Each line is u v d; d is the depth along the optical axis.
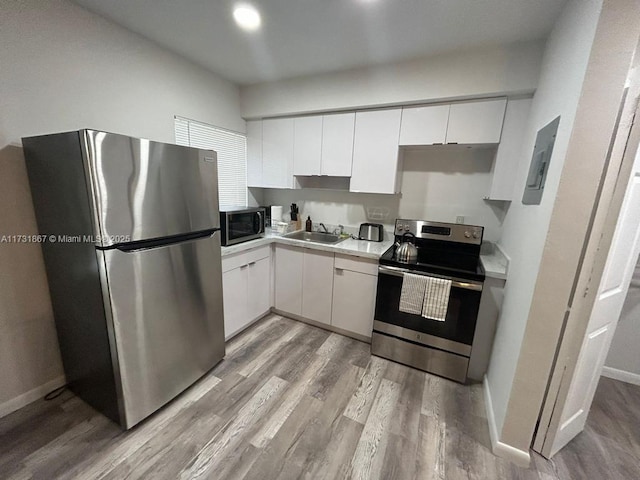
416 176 2.62
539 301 1.24
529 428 1.36
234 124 2.90
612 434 1.59
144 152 1.39
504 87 1.87
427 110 2.18
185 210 1.66
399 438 1.53
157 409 1.64
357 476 1.31
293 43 1.97
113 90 1.84
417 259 2.14
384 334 2.21
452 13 1.56
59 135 1.26
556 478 1.34
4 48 1.37
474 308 1.87
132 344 1.45
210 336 1.97
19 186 1.50
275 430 1.55
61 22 1.55
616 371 2.03
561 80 1.32
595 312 1.26
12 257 1.52
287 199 3.35
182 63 2.27
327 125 2.59
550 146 1.31
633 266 1.39
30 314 1.62
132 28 1.85
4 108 1.40
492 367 1.83
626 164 1.12
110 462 1.34
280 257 2.77
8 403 1.58
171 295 1.63
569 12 1.32
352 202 2.95
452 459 1.42
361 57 2.14
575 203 1.12
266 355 2.24
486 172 2.36
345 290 2.46
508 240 1.98
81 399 1.71
